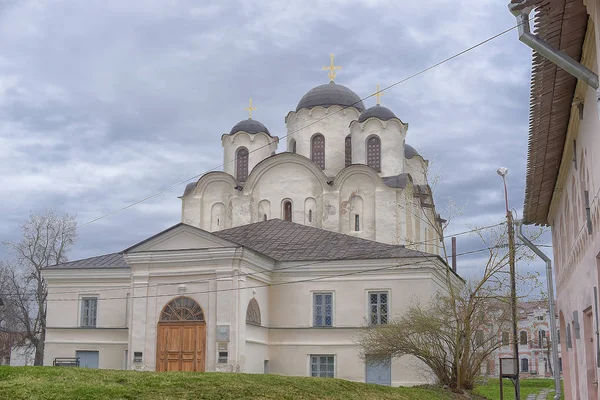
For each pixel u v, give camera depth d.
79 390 14.43
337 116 59.00
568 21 11.53
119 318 40.25
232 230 44.66
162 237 36.47
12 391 13.75
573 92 14.13
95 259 42.53
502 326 30.50
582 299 15.84
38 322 62.16
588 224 13.98
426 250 57.72
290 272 38.41
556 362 27.02
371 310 36.97
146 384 16.22
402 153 56.44
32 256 61.50
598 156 12.27
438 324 30.30
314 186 54.16
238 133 61.44
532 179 19.75
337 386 21.03
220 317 34.69
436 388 28.34
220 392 16.56
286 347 37.78
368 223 52.66
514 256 29.80
